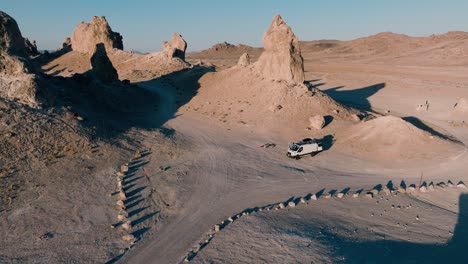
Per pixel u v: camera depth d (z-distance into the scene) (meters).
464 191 32.97
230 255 22.78
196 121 59.91
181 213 29.12
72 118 43.50
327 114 57.50
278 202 31.02
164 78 93.94
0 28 43.62
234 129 54.88
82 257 22.95
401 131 46.06
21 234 25.00
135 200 30.73
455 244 23.78
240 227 26.33
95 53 66.31
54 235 25.17
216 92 73.50
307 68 146.00
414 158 41.50
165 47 113.00
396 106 75.88
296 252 22.47
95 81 63.25
